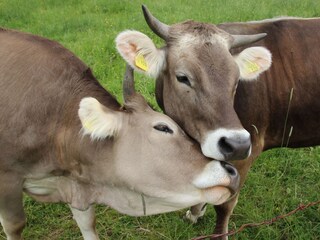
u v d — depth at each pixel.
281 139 2.42
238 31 2.28
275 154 3.02
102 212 2.64
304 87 2.29
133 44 1.99
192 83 1.93
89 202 2.06
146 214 1.96
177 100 2.01
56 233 2.55
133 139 1.84
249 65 2.09
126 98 1.94
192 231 2.54
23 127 2.03
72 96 2.05
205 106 1.89
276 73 2.27
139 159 1.83
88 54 4.19
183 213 2.65
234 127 1.82
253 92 2.21
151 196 1.85
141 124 1.85
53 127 2.03
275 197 2.70
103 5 5.72
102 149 1.90
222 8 5.39
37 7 5.78
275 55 2.28
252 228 2.53
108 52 4.23
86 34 4.77
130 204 1.94
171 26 2.10
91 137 1.87
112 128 1.83
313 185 2.82
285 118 2.33
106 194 2.00
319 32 2.32
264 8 5.34
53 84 2.05
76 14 5.45
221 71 1.91
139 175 1.83
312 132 2.40
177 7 5.47
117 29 4.85
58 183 2.14
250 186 2.79
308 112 2.33
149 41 2.01
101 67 3.90
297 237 2.45
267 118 2.30
